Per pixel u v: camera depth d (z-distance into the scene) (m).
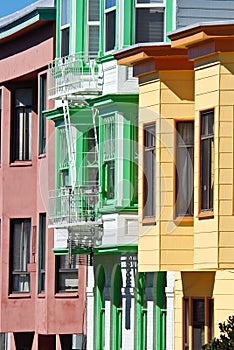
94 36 65.56
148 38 61.53
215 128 51.34
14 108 77.56
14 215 76.88
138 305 61.81
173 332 58.34
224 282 53.44
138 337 61.75
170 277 58.75
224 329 47.97
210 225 51.53
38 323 73.81
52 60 69.81
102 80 62.78
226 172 51.03
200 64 52.66
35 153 76.06
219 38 51.28
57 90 64.81
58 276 72.19
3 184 77.69
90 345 66.06
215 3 61.84
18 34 75.38
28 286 75.81
